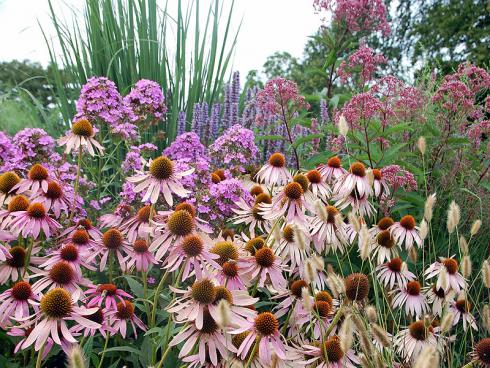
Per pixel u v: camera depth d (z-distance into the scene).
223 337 1.59
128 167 3.54
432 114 4.67
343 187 2.89
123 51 5.77
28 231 2.13
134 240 2.35
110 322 2.03
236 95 5.38
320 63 17.50
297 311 2.13
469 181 4.02
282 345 1.61
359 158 3.88
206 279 1.60
